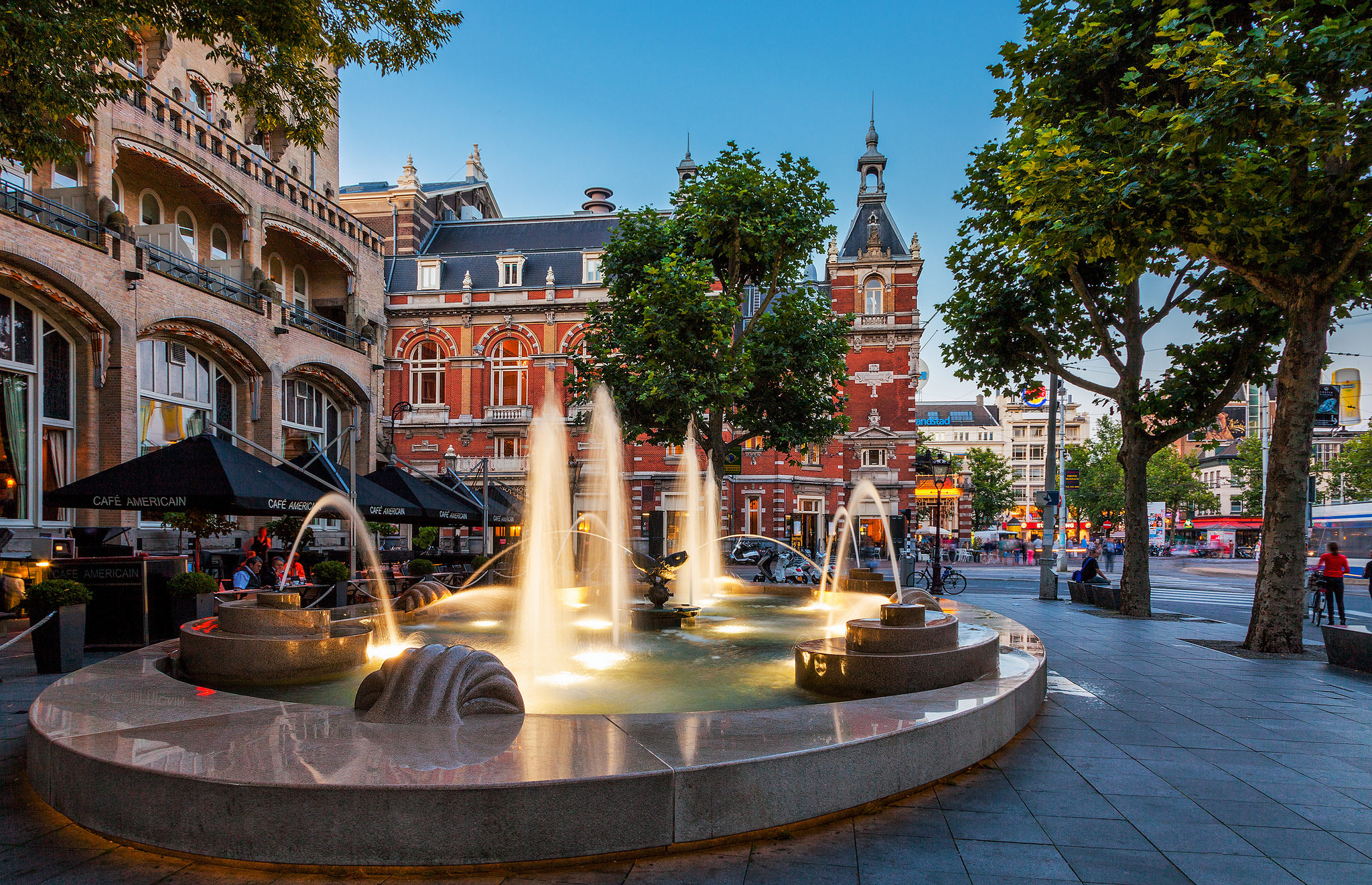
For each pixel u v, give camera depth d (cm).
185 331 1872
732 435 4062
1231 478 9244
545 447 2973
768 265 2117
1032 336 1722
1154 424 1653
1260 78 846
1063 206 1054
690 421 2103
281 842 338
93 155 1641
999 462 7831
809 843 392
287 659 688
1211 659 1021
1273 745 591
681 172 4569
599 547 2252
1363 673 917
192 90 2064
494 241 4591
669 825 365
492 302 4103
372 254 2706
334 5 1151
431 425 4081
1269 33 859
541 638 952
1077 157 1022
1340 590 1528
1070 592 2053
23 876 339
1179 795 476
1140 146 980
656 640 939
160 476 1105
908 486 4178
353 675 720
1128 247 1003
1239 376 1491
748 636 983
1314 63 859
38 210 1499
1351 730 640
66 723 435
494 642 911
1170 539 8012
